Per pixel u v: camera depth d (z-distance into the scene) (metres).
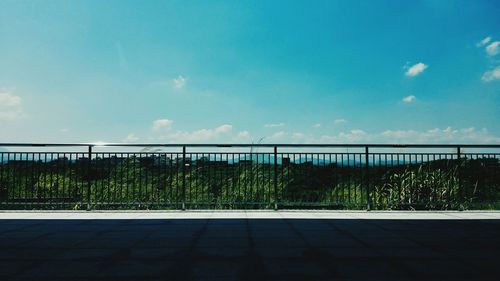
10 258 3.42
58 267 3.11
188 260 3.34
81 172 7.26
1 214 6.63
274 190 7.31
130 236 4.50
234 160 7.31
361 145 7.28
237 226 5.29
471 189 7.48
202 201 7.25
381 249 3.80
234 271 2.98
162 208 7.38
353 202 7.34
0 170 7.18
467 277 2.84
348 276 2.86
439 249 3.81
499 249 3.82
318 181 7.30
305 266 3.14
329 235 4.58
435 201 7.52
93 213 6.76
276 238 4.38
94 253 3.61
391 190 7.76
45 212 6.90
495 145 7.35
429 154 7.28
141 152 7.23
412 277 2.83
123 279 2.78
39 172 7.11
